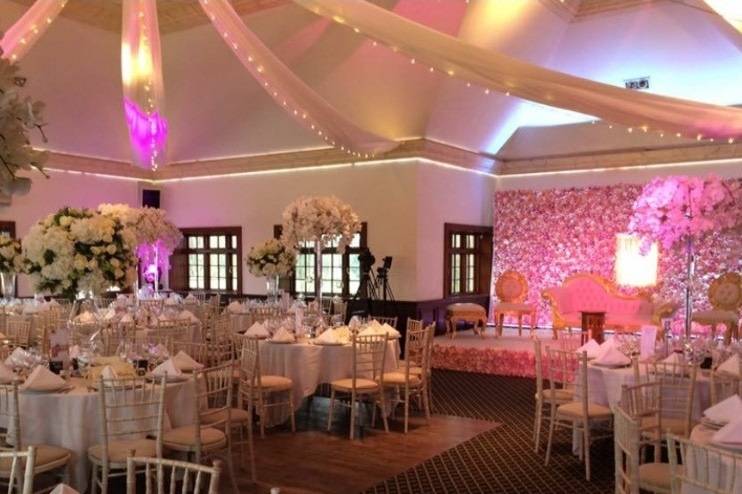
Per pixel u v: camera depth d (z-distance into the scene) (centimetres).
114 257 456
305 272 1259
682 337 621
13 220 1164
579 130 1211
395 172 1123
